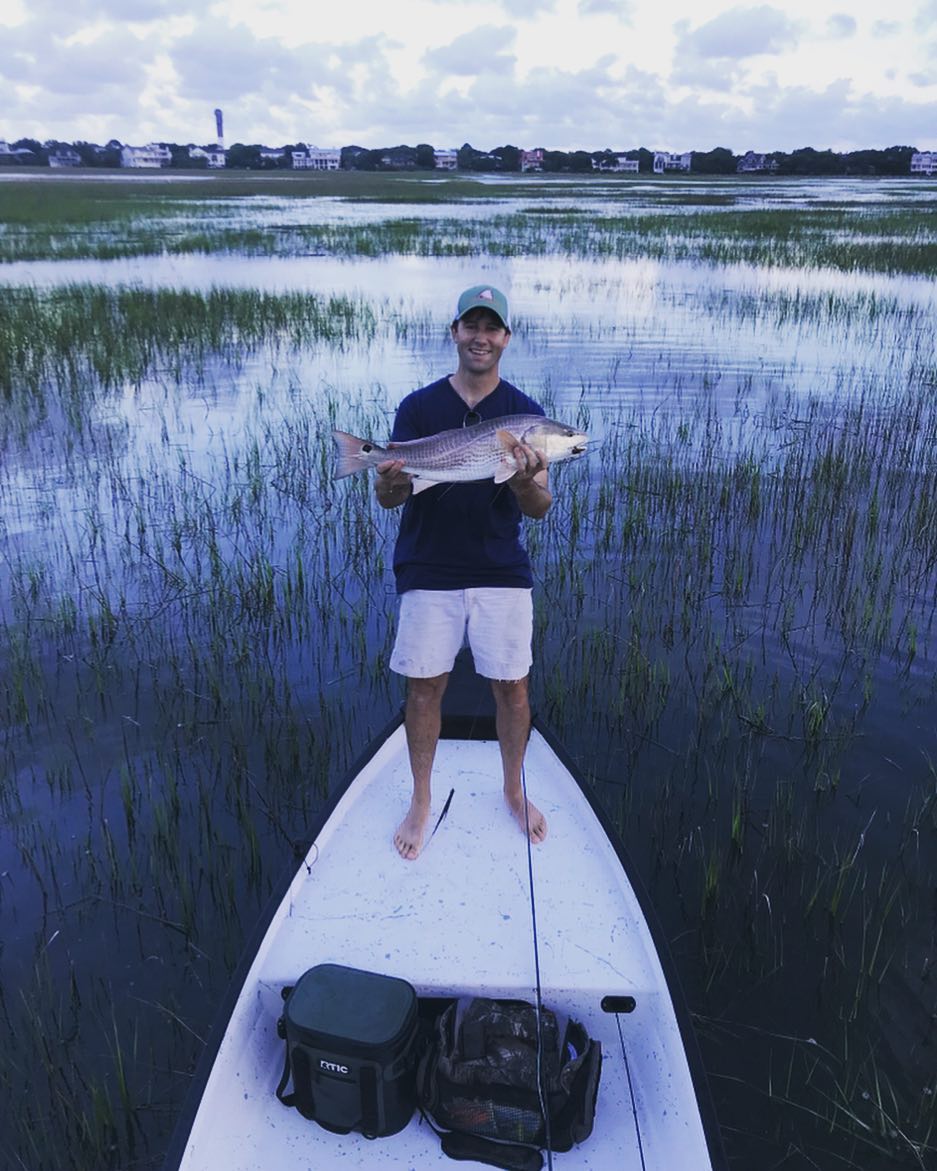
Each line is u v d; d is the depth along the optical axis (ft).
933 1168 10.39
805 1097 11.19
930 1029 12.12
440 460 11.19
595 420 37.04
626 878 12.24
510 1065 9.78
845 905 14.15
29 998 12.53
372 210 171.73
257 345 51.49
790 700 19.34
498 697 12.76
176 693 19.62
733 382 43.14
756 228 123.54
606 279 78.02
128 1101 10.90
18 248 97.91
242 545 26.73
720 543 26.53
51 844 15.29
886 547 25.99
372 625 22.56
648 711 18.99
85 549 26.27
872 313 59.77
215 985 12.85
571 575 24.41
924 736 18.10
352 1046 9.23
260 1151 9.68
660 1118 9.87
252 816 16.11
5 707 18.83
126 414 38.78
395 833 13.20
